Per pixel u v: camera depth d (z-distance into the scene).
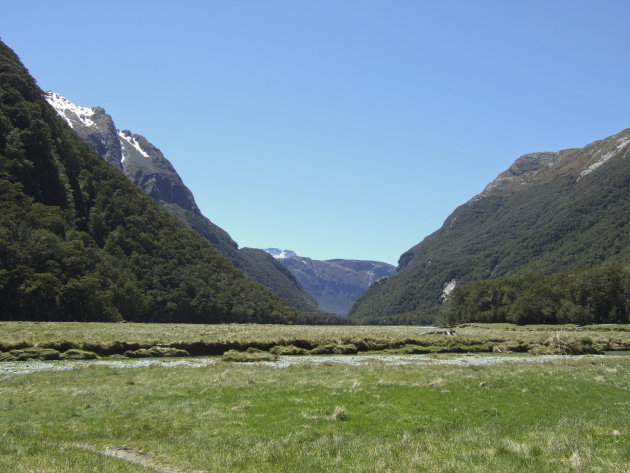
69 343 42.59
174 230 160.00
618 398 22.42
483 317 156.00
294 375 28.50
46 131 127.69
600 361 39.31
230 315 142.88
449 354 54.34
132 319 112.88
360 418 18.19
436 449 14.09
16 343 40.66
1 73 131.62
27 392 22.97
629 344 68.19
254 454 14.11
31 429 16.80
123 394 22.44
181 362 39.38
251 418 18.30
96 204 138.50
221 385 24.58
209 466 13.23
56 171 124.25
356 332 74.31
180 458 13.88
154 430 16.80
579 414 19.17
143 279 126.44
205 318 135.38
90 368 31.86
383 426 17.16
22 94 134.62
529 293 141.88
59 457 13.34
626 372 31.02
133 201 152.62
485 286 166.25
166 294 128.50
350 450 14.25
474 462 12.72
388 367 33.53
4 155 113.44
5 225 93.88
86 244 115.50
